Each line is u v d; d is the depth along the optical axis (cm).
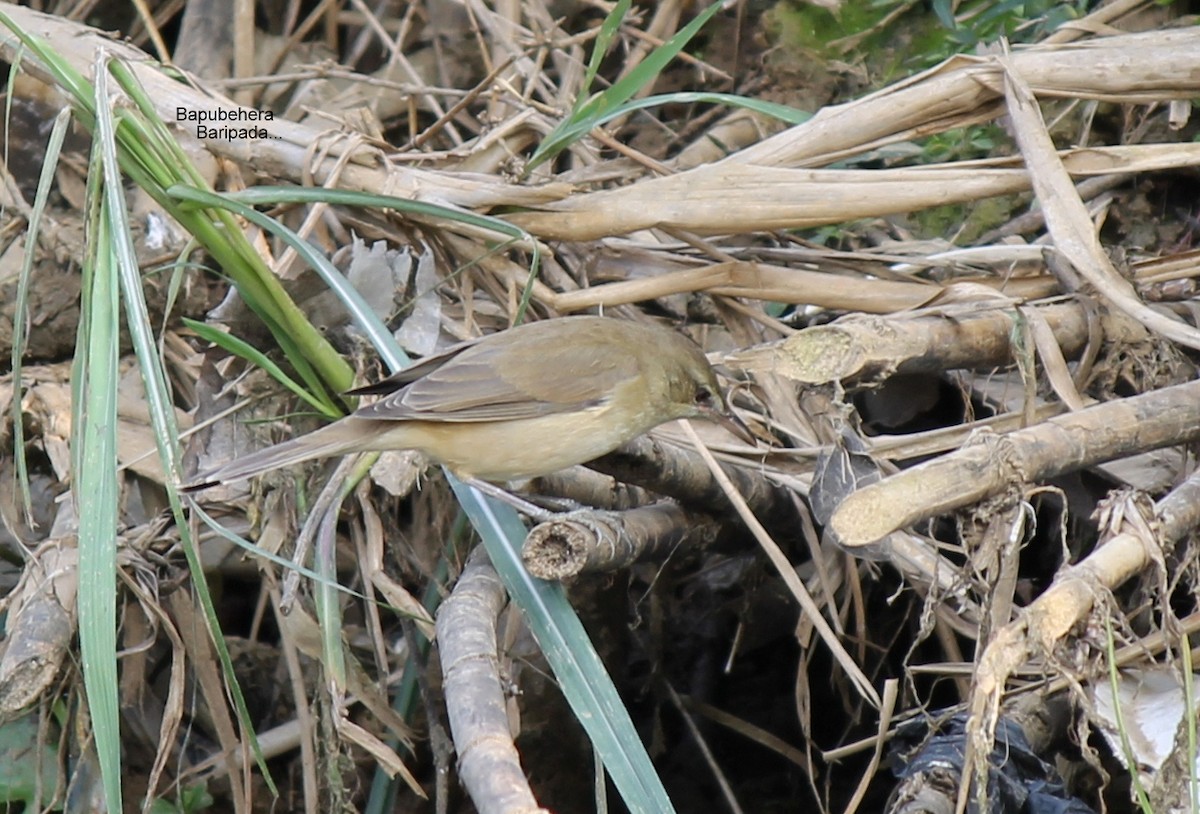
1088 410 691
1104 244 1083
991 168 898
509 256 976
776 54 1305
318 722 952
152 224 1069
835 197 891
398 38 1323
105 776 590
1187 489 677
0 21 766
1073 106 1168
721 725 1192
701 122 1306
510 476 807
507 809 598
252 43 1287
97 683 599
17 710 797
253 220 798
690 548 879
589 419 790
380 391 805
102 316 686
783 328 937
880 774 1152
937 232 1155
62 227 1062
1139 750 680
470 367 791
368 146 965
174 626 894
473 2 1261
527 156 1132
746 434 874
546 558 714
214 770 1083
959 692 917
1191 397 714
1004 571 639
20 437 698
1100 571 594
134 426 978
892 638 982
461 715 661
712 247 943
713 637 1160
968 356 793
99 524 625
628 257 980
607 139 1046
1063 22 1151
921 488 618
